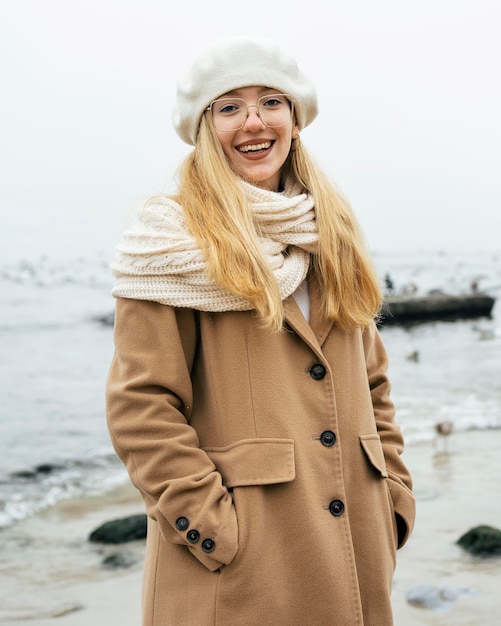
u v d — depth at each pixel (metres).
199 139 2.48
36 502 6.99
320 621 2.21
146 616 2.30
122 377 2.31
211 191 2.36
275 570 2.19
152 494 2.25
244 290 2.23
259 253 2.28
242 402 2.28
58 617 4.27
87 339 19.77
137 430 2.26
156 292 2.27
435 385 13.73
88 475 8.12
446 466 7.50
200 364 2.37
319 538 2.22
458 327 22.73
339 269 2.45
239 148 2.46
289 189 2.58
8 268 30.61
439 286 30.80
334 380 2.40
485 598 4.31
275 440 2.24
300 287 2.47
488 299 24.58
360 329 2.55
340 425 2.38
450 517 5.79
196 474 2.21
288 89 2.46
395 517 2.54
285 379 2.31
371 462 2.39
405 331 22.00
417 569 4.75
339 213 2.56
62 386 14.09
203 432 2.34
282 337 2.35
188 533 2.18
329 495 2.28
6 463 8.62
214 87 2.40
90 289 27.88
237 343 2.31
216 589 2.18
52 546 5.61
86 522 6.29
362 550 2.34
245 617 2.16
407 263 43.09
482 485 6.73
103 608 4.41
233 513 2.20
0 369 15.65
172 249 2.25
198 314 2.35
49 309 23.80
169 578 2.27
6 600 4.52
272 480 2.20
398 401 12.17
